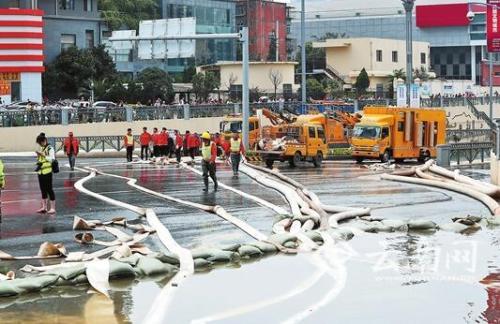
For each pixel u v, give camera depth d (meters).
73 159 51.59
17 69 80.44
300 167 56.94
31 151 69.69
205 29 128.50
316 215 29.55
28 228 27.19
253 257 23.66
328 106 83.88
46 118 71.56
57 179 44.69
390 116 62.84
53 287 19.67
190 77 116.94
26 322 16.48
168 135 61.41
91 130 73.88
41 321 16.56
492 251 24.69
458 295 18.92
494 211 32.84
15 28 80.06
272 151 56.50
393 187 42.34
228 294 19.06
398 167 57.59
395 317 16.95
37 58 81.50
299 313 17.28
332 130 65.94
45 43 93.12
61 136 71.75
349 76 131.88
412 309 17.64
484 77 141.12
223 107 85.44
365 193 39.22
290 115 70.81
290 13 159.75
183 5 127.50
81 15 96.19
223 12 132.25
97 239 25.17
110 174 48.41
